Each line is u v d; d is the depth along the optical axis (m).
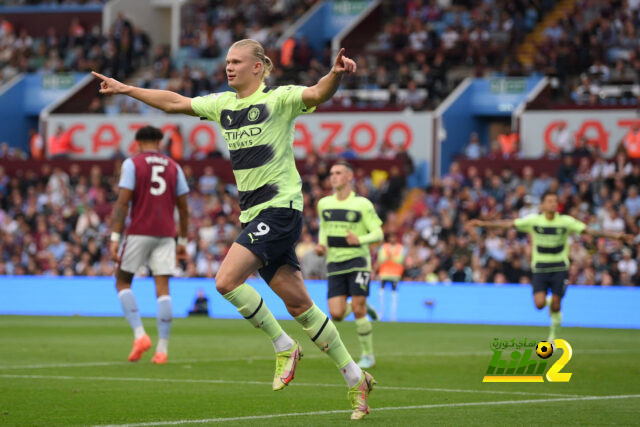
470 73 37.06
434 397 9.32
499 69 36.62
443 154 33.75
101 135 36.97
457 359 13.73
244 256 7.22
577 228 17.16
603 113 32.12
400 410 8.33
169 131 35.84
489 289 25.39
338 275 13.09
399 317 26.38
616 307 24.19
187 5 44.09
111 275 29.42
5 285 29.23
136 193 12.59
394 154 32.91
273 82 37.00
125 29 41.88
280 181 7.40
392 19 40.91
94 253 29.94
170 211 12.73
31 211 32.62
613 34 35.47
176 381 10.41
